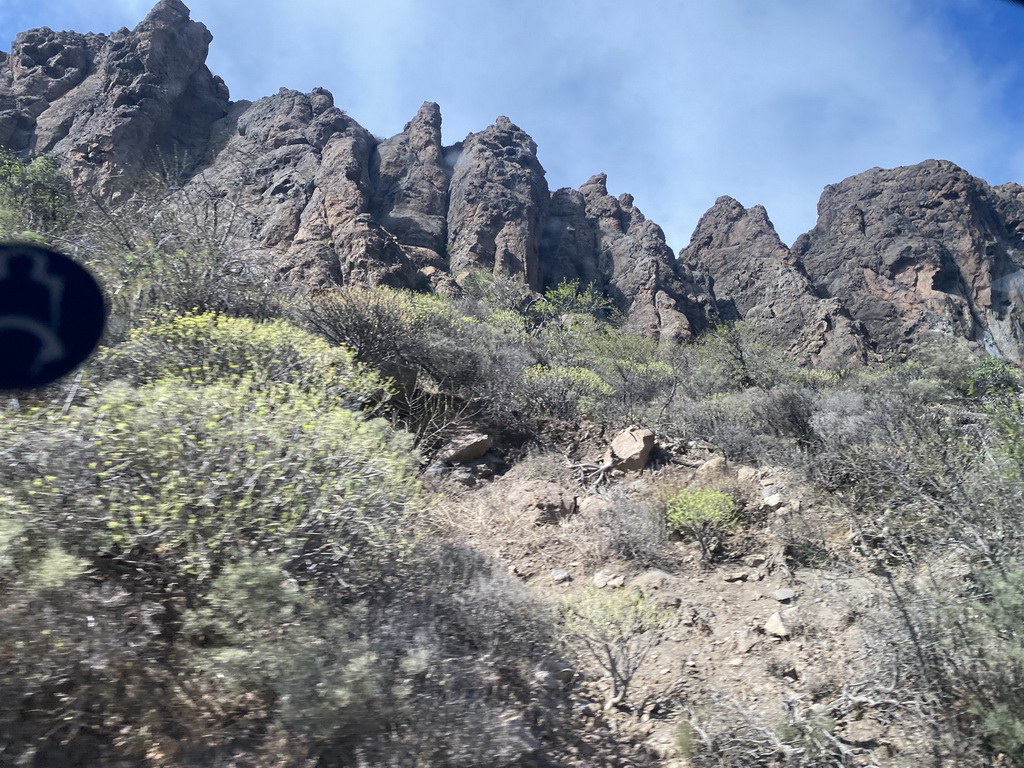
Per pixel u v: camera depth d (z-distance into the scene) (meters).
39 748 2.03
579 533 5.66
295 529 2.84
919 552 4.06
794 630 3.94
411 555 3.46
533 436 8.30
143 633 2.35
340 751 2.34
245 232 7.64
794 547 5.20
